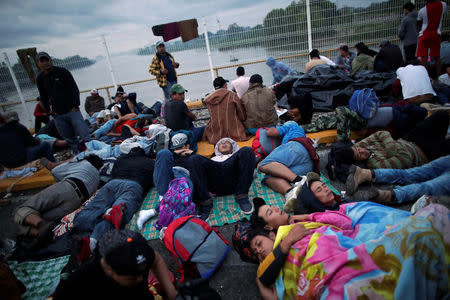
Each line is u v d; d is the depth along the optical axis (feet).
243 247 7.15
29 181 14.94
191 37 27.48
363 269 4.87
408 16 23.56
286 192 10.13
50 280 8.02
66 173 10.79
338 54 27.81
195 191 9.81
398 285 4.50
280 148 11.16
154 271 5.60
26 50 27.09
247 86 20.20
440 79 18.62
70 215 11.28
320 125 15.29
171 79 24.67
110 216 9.09
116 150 13.87
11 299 6.57
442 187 8.78
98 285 4.62
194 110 26.43
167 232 7.66
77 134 16.58
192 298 5.11
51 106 16.42
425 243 4.51
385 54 20.75
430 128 10.59
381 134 11.57
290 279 5.78
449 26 25.64
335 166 11.04
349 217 6.69
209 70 28.71
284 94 20.85
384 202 8.92
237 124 15.61
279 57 28.04
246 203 9.81
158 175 10.62
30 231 9.04
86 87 29.07
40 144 16.34
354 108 13.28
